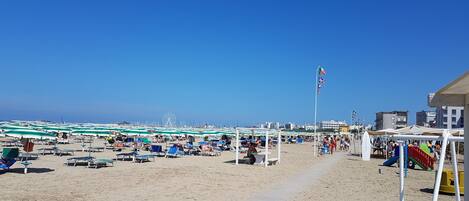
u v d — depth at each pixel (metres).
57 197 10.61
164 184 13.58
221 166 20.56
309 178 16.47
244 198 11.20
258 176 16.67
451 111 88.12
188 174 16.61
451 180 12.88
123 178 14.83
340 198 11.77
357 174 18.70
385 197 12.25
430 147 29.97
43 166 18.11
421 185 15.26
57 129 43.38
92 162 18.80
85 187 12.48
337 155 34.50
